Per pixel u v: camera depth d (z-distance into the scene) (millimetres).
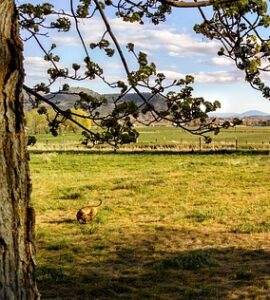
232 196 24297
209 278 11656
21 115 3080
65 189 27312
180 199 23531
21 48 3080
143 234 16375
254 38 5012
